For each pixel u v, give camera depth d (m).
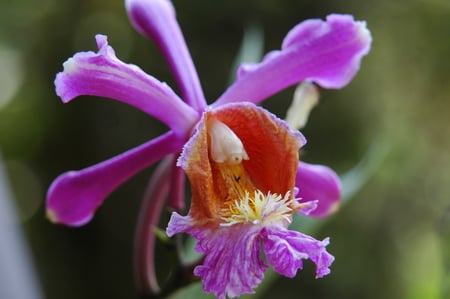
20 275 0.42
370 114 1.06
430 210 1.09
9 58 1.18
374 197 1.06
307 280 1.00
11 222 0.43
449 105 1.09
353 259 1.03
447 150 1.11
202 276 0.32
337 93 1.03
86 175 0.36
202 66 0.98
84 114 1.09
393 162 1.07
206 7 0.98
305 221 0.39
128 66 0.33
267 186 0.34
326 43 0.35
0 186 0.43
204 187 0.33
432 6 1.08
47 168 1.15
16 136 1.17
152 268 0.36
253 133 0.34
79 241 1.10
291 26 1.00
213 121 0.34
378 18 1.07
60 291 1.09
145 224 0.36
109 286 1.08
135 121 1.04
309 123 1.02
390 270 1.07
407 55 1.09
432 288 1.07
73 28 1.14
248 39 0.42
